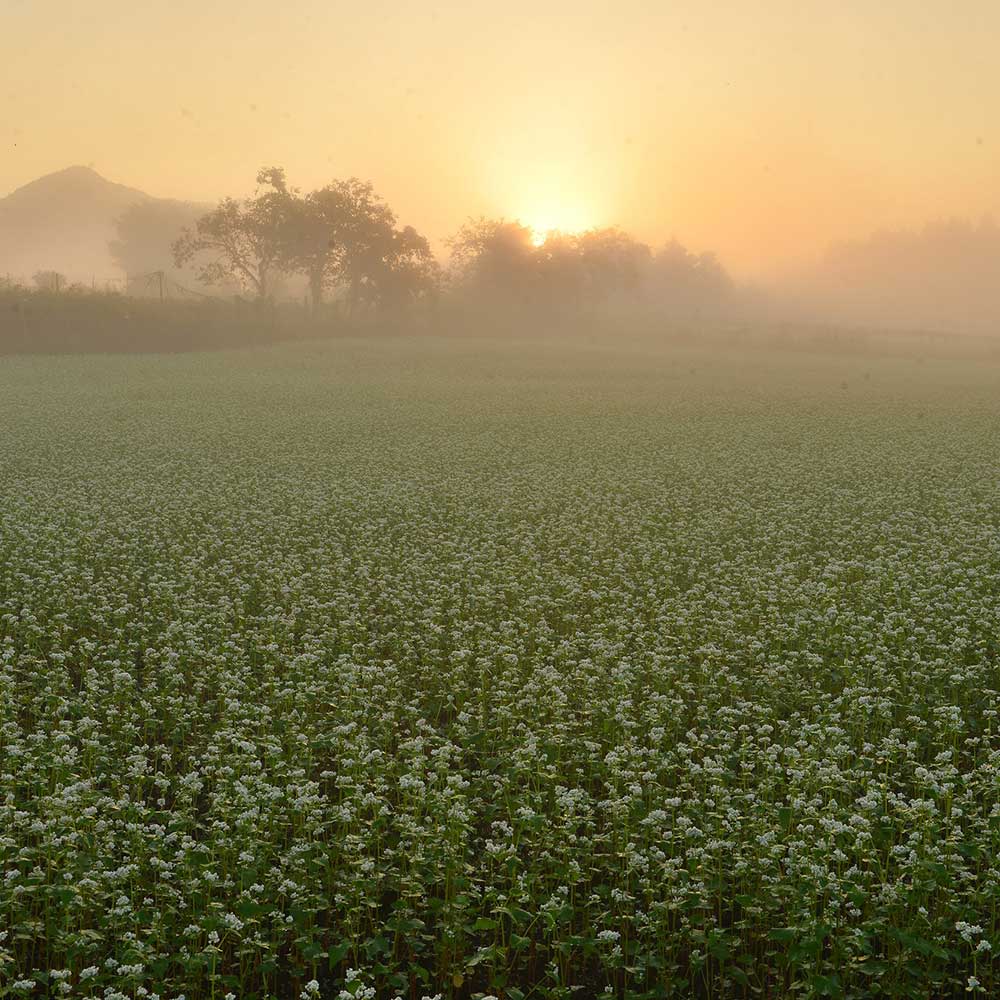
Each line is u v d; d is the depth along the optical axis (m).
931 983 8.04
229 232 109.06
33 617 15.28
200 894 8.76
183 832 9.27
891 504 26.33
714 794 9.94
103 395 50.12
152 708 12.55
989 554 20.19
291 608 17.08
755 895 8.99
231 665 14.09
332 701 12.98
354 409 47.84
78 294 83.69
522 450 36.00
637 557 20.70
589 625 16.62
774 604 17.31
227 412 44.94
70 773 10.41
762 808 9.63
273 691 13.22
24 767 10.24
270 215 107.81
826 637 15.47
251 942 7.96
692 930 8.55
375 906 8.56
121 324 83.38
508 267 142.12
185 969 7.99
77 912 8.16
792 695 13.41
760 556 20.92
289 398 51.81
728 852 9.52
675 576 19.89
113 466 29.88
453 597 17.34
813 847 8.78
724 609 17.20
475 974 8.67
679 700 12.52
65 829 9.09
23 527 20.89
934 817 9.43
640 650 15.09
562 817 9.77
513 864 8.90
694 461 33.78
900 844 9.90
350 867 9.49
